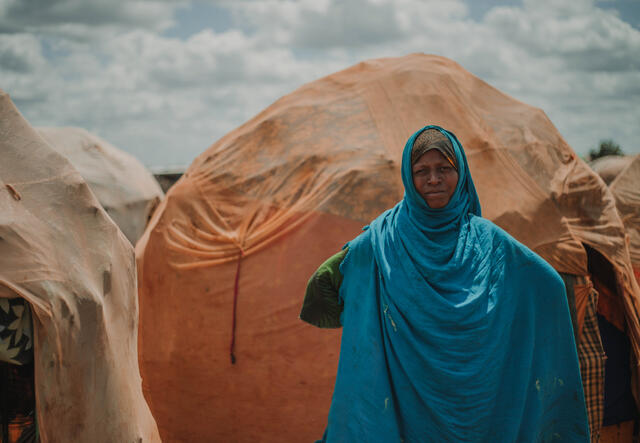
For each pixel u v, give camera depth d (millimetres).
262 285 4426
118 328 2686
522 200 4398
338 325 2473
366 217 4328
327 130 4754
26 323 2305
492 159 4520
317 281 2365
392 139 4598
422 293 2062
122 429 2605
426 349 2059
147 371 4801
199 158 5359
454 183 2100
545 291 2150
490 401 2047
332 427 2244
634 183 7074
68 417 2391
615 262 4520
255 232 4539
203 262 4625
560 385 2223
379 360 2152
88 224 2604
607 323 4746
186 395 4625
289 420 4348
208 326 4543
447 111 4746
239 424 4469
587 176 4695
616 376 4625
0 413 2529
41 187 2498
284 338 4344
